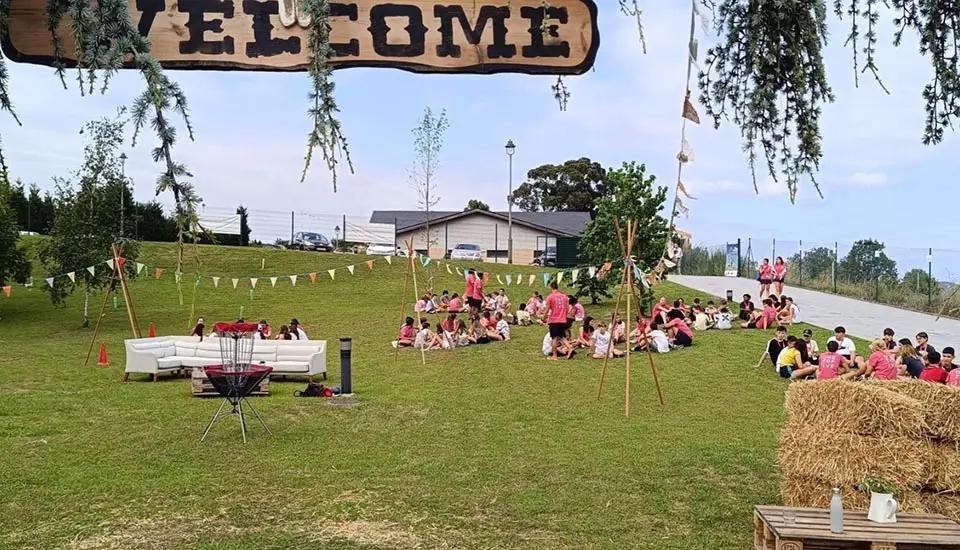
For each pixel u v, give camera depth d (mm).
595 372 16953
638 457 9602
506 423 11734
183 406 13188
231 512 7469
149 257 29734
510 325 25578
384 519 7289
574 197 67938
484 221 55219
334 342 22625
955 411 6418
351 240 51125
